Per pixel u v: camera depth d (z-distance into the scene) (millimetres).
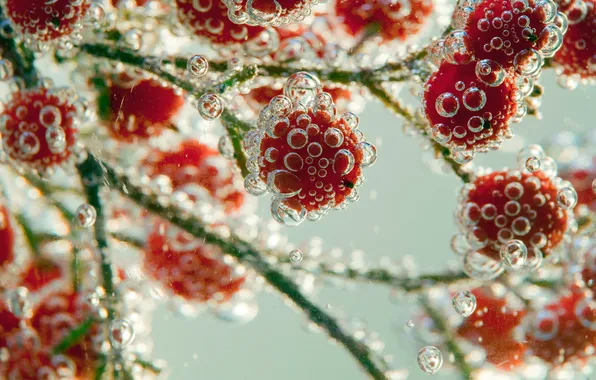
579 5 198
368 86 201
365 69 201
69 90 200
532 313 201
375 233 203
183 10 198
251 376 202
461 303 202
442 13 202
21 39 199
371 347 202
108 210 201
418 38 202
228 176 201
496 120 194
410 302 203
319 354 202
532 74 195
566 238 200
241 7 197
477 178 200
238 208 202
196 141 202
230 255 201
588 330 200
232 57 200
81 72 200
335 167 192
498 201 199
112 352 200
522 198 199
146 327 201
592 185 203
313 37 201
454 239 202
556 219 199
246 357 202
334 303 203
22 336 199
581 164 203
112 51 200
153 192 201
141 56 200
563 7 199
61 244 200
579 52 200
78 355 199
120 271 201
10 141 199
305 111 193
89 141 200
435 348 202
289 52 201
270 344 202
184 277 201
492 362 202
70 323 199
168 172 201
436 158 202
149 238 201
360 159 193
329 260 203
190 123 202
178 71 200
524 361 202
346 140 193
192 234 201
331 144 192
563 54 201
